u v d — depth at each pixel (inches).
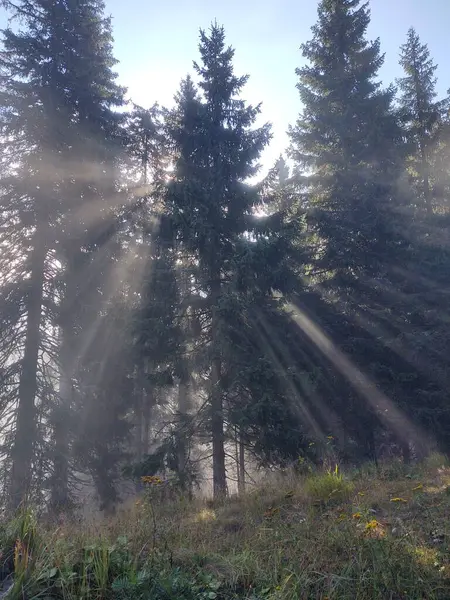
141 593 167.8
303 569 185.0
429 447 669.3
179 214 571.5
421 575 173.6
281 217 615.8
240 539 231.8
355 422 665.6
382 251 727.1
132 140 730.2
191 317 614.9
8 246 614.9
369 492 297.0
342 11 882.1
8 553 188.5
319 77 867.4
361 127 828.0
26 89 627.5
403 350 666.2
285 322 615.8
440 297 693.3
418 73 1053.2
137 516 290.8
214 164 653.3
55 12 670.5
